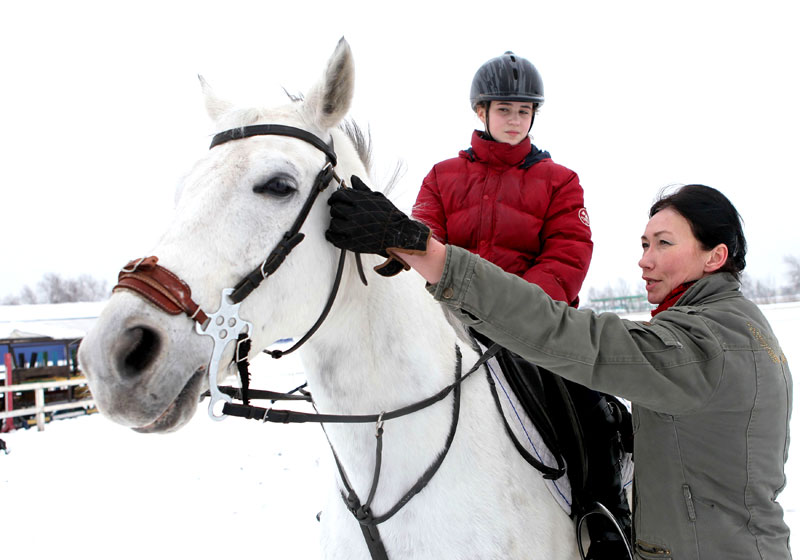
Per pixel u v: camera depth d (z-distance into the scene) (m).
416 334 1.42
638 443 1.36
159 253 1.10
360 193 1.20
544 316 1.14
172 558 3.56
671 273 1.41
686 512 1.24
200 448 6.30
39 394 8.34
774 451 1.24
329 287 1.31
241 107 1.33
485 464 1.41
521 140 2.20
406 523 1.34
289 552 3.57
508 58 2.17
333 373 1.38
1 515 4.46
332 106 1.33
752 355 1.21
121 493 4.90
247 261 1.15
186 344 1.06
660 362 1.16
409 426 1.36
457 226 2.14
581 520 1.55
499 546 1.34
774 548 1.22
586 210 2.08
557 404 1.66
